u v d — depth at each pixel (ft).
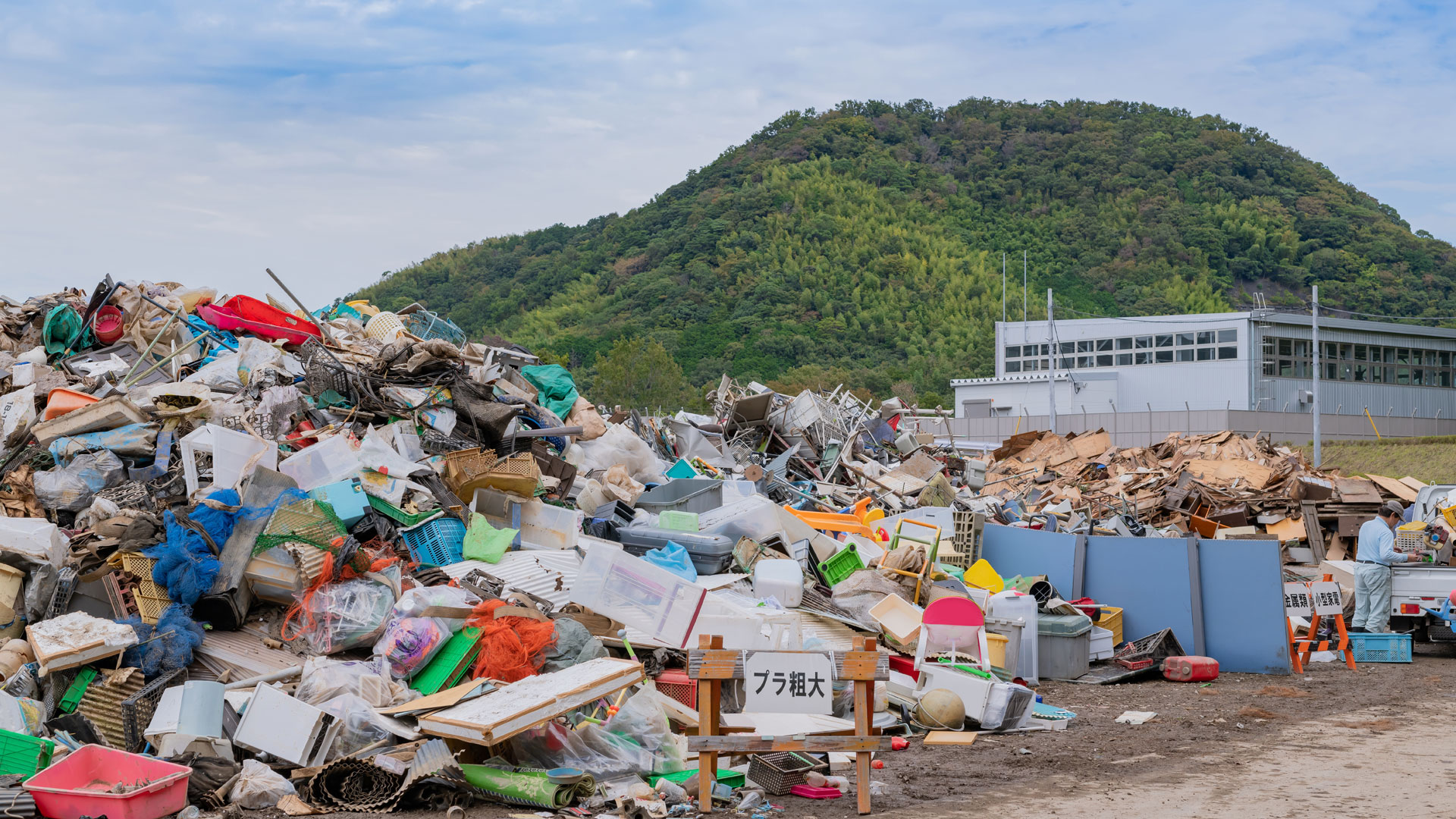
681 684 26.73
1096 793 22.40
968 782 23.48
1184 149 545.85
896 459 72.79
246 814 20.11
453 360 39.14
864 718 21.04
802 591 34.55
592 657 26.18
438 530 31.55
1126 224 496.23
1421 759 25.55
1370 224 503.20
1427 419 203.82
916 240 460.96
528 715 21.01
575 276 431.43
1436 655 44.93
